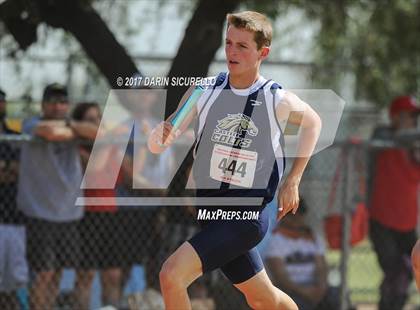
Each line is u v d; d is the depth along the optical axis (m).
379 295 26.27
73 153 21.81
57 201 21.72
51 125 21.22
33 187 21.72
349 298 25.27
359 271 31.44
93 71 29.73
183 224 22.81
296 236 24.88
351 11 31.98
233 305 23.50
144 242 22.84
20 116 24.16
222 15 25.81
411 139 24.34
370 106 34.97
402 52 34.38
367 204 26.06
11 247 21.56
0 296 21.97
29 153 21.61
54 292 22.12
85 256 22.38
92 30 25.66
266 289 15.29
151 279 22.84
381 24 32.97
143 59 31.28
